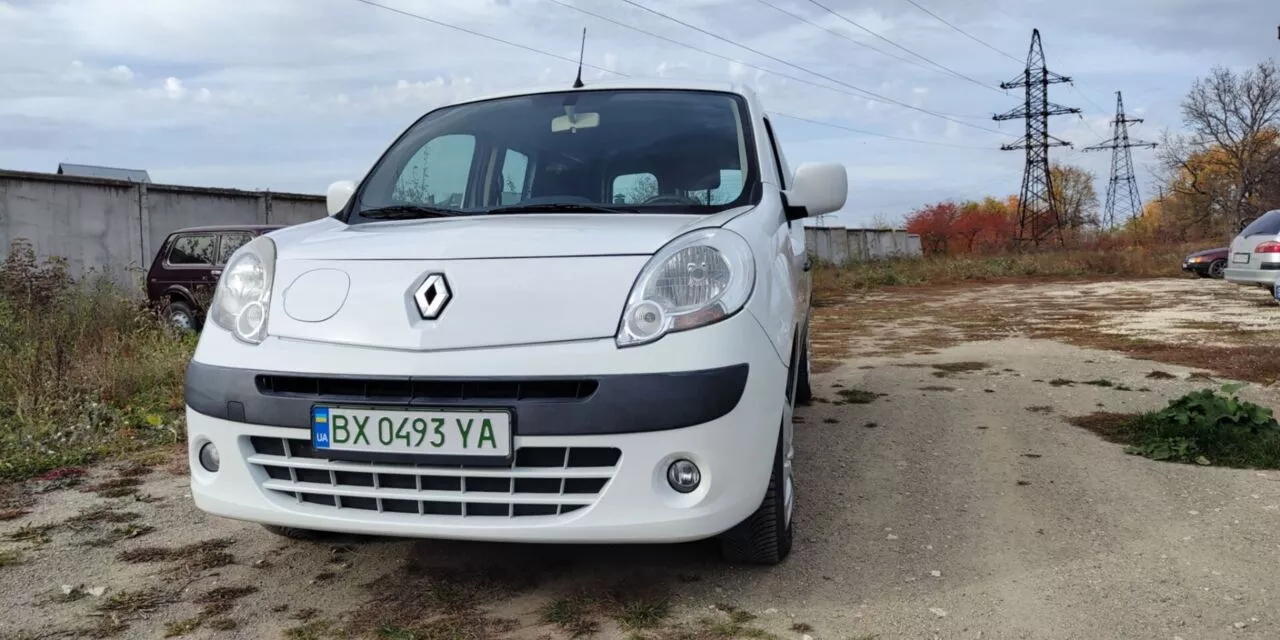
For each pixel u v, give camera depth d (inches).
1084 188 3277.6
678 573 115.4
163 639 98.5
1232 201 2012.8
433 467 96.9
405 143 149.6
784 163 175.0
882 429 202.2
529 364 94.6
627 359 94.8
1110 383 261.4
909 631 98.4
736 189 129.0
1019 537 129.7
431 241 109.1
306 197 656.4
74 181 510.9
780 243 121.1
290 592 111.5
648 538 95.4
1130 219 2802.7
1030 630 98.5
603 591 109.8
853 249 1485.0
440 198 135.9
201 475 108.0
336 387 99.0
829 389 256.1
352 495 99.3
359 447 97.3
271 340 103.6
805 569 117.1
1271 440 175.6
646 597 107.8
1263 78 1865.2
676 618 101.9
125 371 258.4
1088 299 651.5
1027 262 1234.0
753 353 100.3
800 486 156.7
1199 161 2082.9
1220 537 128.8
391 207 133.4
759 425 100.7
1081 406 228.1
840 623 100.6
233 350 105.2
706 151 135.6
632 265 100.7
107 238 528.4
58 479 168.1
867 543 127.3
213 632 100.0
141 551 127.0
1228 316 467.8
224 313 110.2
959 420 211.8
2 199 478.9
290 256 111.8
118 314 365.4
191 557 124.3
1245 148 1902.1
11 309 345.4
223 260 415.8
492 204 132.8
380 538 131.1
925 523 136.3
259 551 126.6
